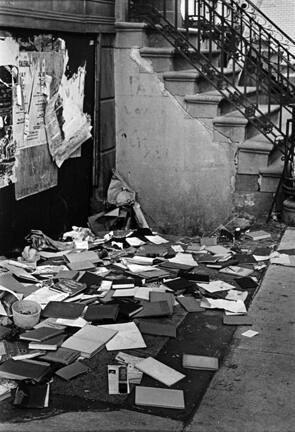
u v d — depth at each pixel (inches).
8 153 187.2
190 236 256.1
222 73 247.0
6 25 178.1
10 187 191.8
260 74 257.9
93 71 240.2
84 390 125.7
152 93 251.6
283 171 237.9
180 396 122.9
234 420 115.7
